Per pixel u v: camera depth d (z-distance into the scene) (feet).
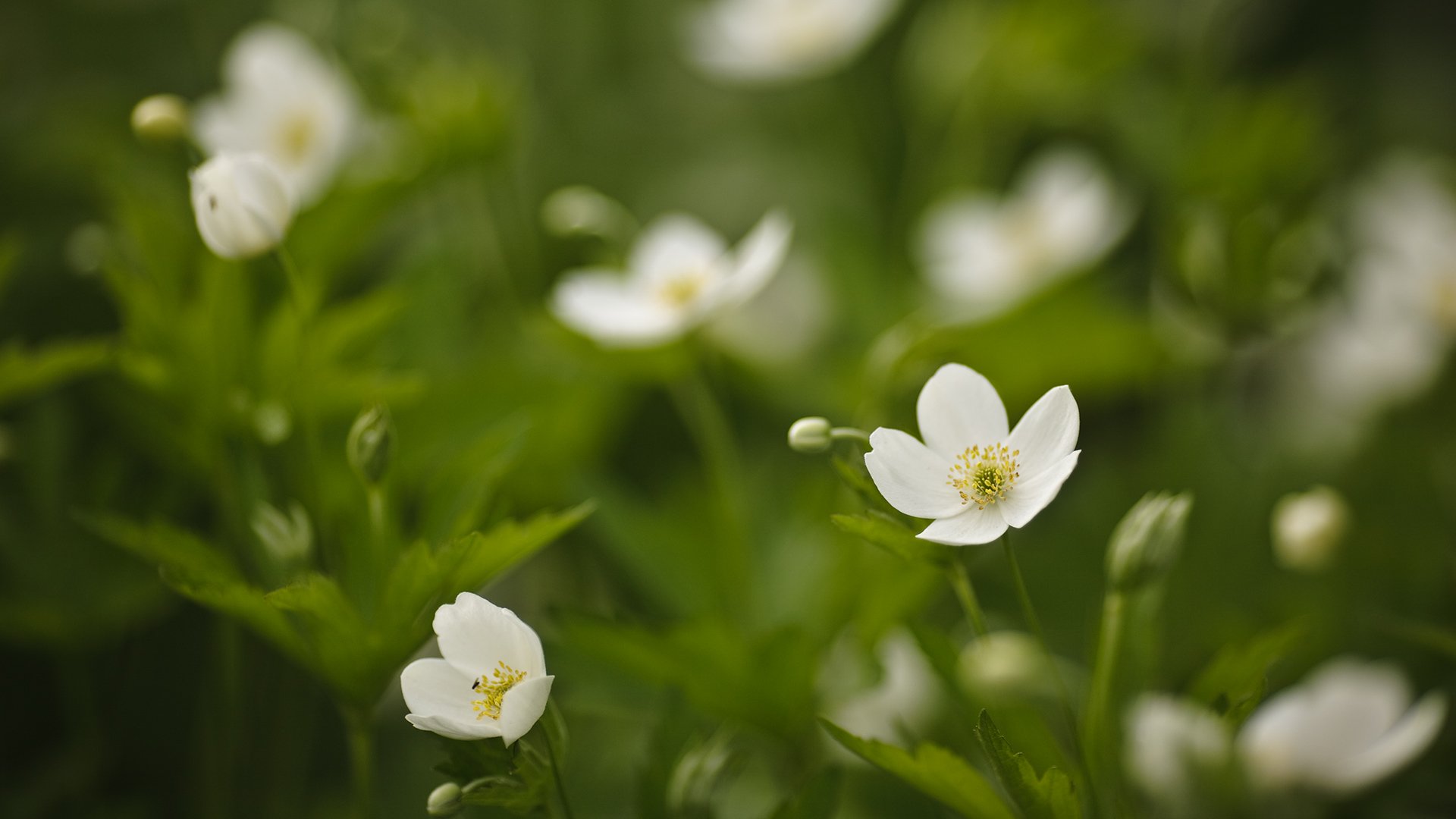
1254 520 3.13
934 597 2.92
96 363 2.80
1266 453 3.20
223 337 2.80
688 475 3.20
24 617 2.85
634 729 2.94
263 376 2.82
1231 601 3.07
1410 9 4.54
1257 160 3.30
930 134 4.29
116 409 2.94
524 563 3.17
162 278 2.90
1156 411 3.47
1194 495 3.15
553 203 3.22
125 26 3.87
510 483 3.02
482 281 3.43
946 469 2.43
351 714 2.55
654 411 3.46
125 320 2.85
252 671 2.96
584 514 2.52
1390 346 3.38
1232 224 3.05
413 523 2.94
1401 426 3.22
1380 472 3.14
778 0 3.94
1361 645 2.93
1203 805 2.56
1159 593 2.61
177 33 3.89
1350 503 3.11
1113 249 4.10
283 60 3.13
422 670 2.39
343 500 2.82
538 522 2.51
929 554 2.45
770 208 4.30
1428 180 3.64
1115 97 3.86
